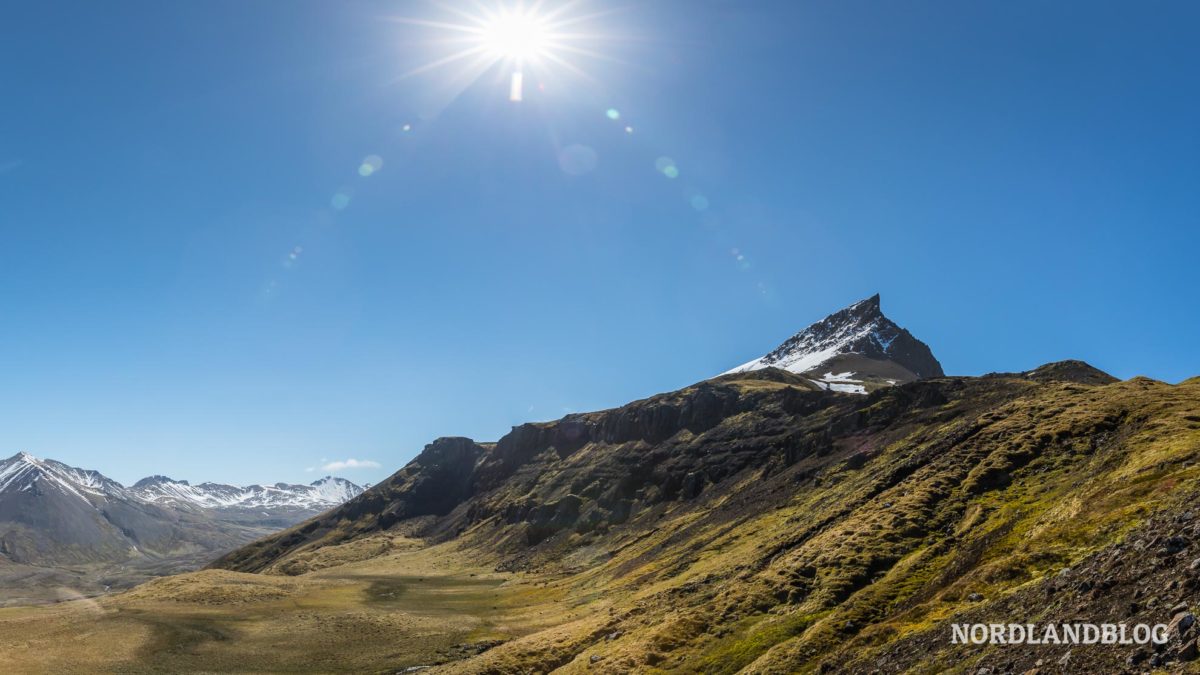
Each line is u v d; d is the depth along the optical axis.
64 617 172.38
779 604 84.94
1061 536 54.41
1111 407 99.69
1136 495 55.50
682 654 81.69
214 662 136.25
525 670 105.75
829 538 95.88
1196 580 27.66
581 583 184.00
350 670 129.38
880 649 48.66
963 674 34.38
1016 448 97.44
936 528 84.62
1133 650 26.19
